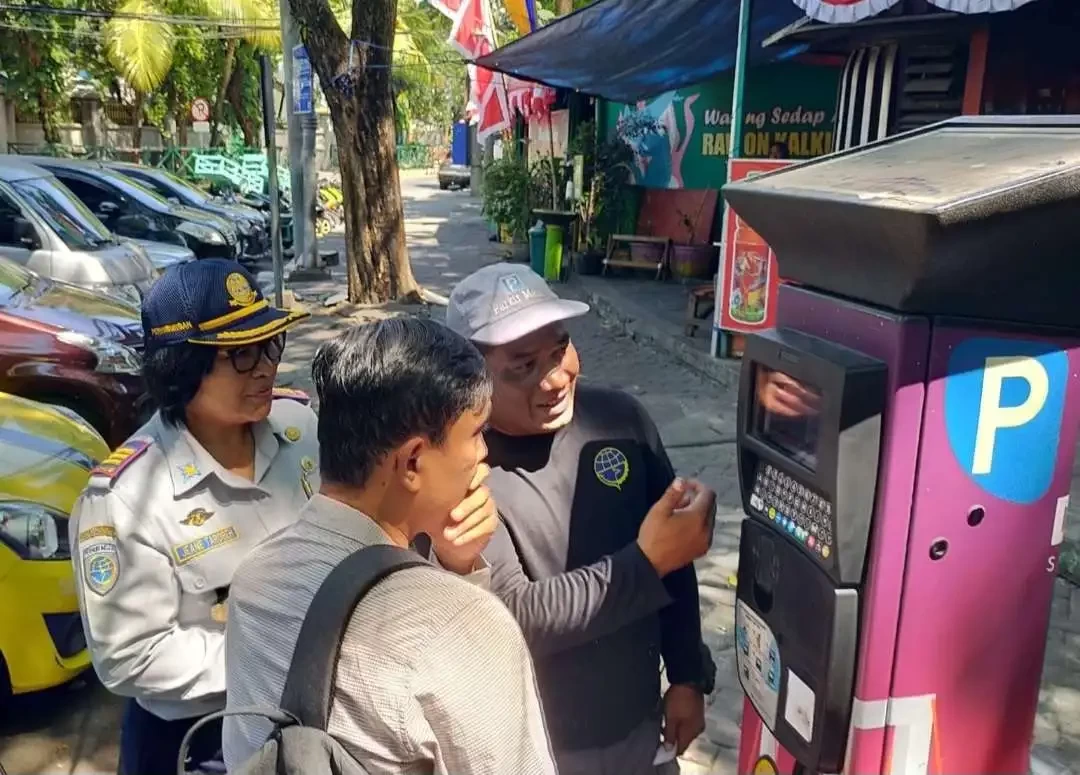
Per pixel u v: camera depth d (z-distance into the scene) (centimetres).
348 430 114
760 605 183
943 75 646
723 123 1190
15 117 2383
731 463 575
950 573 158
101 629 180
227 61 2395
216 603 189
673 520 162
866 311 153
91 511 183
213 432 194
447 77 3750
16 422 363
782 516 171
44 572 300
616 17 955
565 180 1409
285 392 223
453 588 109
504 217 1498
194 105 2275
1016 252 138
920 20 614
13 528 298
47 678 302
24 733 311
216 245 1173
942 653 162
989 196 129
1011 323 150
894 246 139
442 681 103
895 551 154
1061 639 368
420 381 112
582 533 177
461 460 118
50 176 848
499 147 2236
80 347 515
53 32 1889
